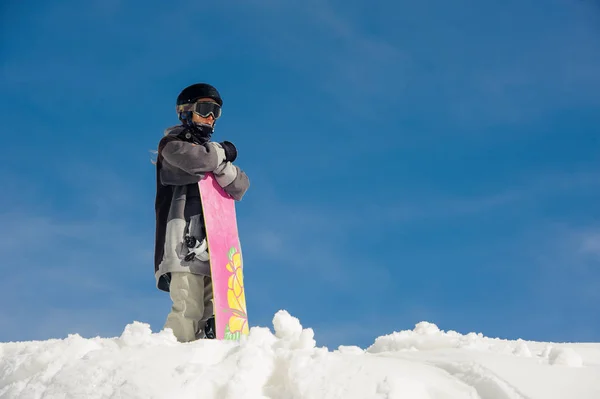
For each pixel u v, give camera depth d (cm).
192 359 326
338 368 313
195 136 490
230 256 491
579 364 344
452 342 399
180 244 471
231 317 474
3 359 352
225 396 298
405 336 420
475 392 304
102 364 317
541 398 294
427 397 297
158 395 296
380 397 290
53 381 310
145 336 365
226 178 500
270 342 385
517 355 371
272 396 307
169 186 499
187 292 467
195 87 500
